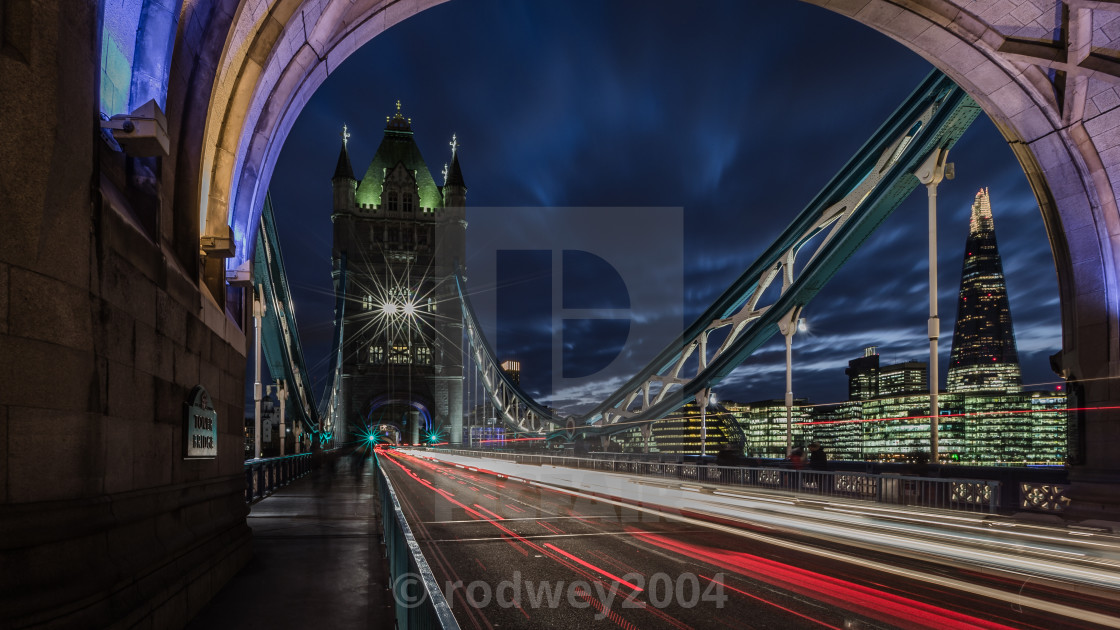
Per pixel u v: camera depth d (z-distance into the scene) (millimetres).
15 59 3398
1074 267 14578
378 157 129750
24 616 3129
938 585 7562
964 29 13672
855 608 6539
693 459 30125
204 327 6578
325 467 43062
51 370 3531
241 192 9055
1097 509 12539
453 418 119625
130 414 4504
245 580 6938
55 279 3576
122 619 3895
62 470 3590
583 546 10367
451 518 14109
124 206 4805
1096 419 13742
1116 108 13094
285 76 9258
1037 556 9477
